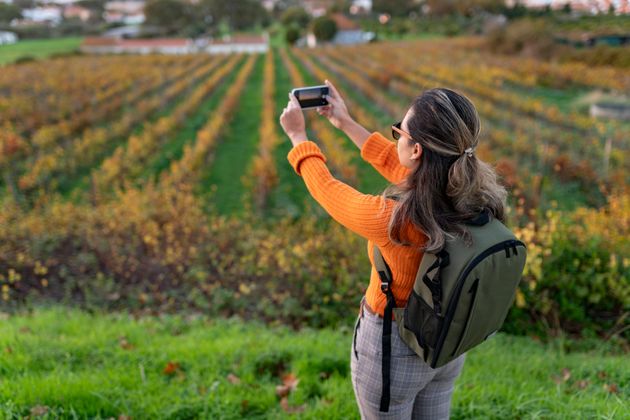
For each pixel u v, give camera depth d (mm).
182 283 6922
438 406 1701
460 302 1264
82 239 8078
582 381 3154
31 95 23562
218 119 17766
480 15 72062
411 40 66812
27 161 13492
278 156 15055
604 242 5426
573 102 23875
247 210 10688
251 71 38156
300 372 3156
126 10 148500
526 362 3621
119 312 6215
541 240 5266
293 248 6234
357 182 11891
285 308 5469
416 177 1314
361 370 1573
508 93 23000
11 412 2350
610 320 4977
